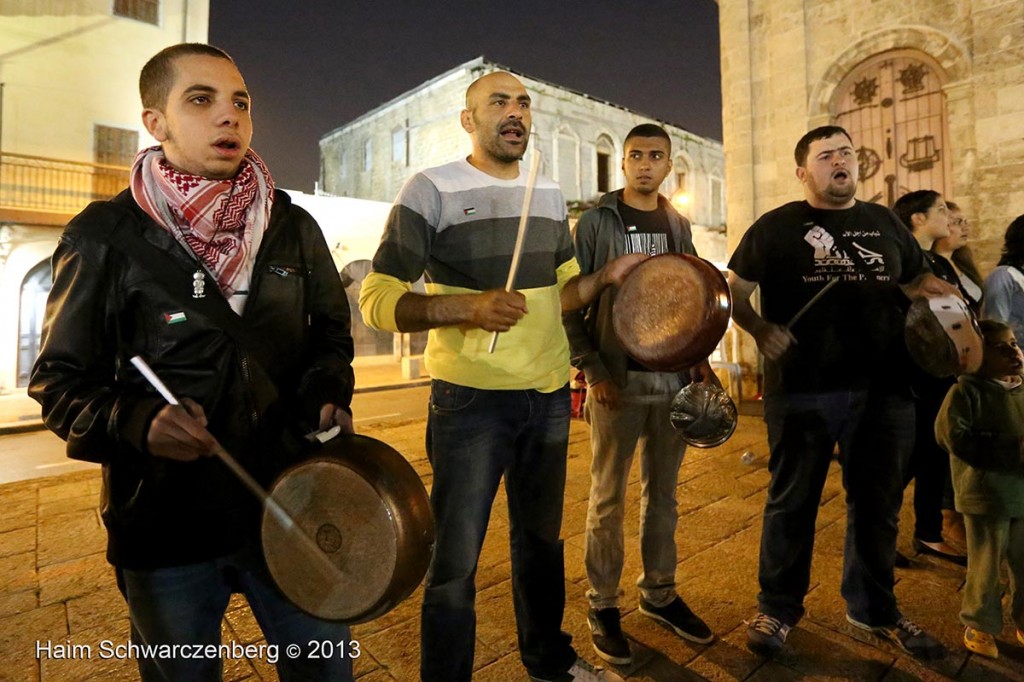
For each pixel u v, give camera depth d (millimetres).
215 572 1327
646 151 2652
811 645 2416
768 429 2520
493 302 1640
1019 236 2906
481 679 2256
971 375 2311
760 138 8070
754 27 8078
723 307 1821
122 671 2340
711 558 3221
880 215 2480
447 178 1929
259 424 1314
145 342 1261
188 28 14773
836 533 3531
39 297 13016
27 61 12992
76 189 13516
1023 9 6188
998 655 2322
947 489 3461
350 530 1152
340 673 1434
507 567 3191
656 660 2348
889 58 7164
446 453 1896
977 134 6457
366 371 16719
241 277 1348
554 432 2029
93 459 1178
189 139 1290
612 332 2441
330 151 27953
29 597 2947
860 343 2357
